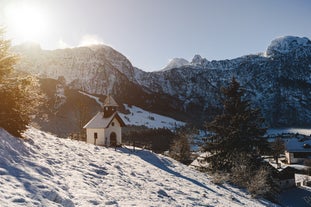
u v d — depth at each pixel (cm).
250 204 2031
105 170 1462
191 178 2425
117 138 3988
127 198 1065
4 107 1184
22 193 645
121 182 1308
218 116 3759
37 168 911
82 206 780
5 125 1173
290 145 8500
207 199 1572
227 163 3341
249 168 2898
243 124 3466
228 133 3506
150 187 1420
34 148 1235
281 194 4191
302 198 3928
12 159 880
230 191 2444
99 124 3866
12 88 1209
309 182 5081
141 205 1016
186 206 1259
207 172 3384
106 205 868
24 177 757
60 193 762
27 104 1274
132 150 3291
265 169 3034
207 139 3675
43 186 736
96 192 984
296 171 6869
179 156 5238
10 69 1254
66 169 1159
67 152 1550
